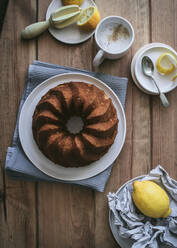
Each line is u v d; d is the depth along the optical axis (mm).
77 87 888
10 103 956
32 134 923
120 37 941
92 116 868
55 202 954
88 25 925
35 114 909
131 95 966
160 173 911
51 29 952
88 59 962
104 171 931
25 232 952
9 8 958
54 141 869
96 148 873
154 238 881
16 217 952
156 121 968
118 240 914
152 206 855
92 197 954
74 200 955
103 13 971
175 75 941
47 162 919
